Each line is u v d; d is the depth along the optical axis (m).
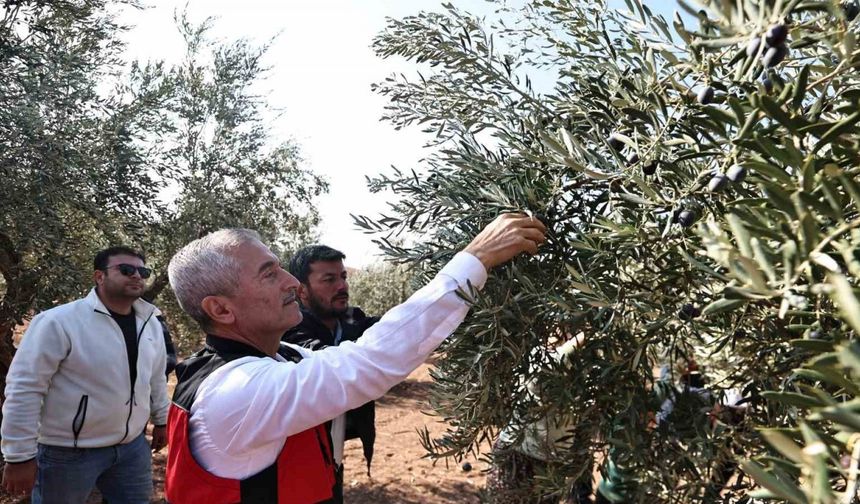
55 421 2.55
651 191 0.91
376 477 4.70
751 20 0.65
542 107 1.23
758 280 0.53
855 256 0.54
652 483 1.15
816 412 0.44
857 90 0.69
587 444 1.23
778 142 0.76
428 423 6.18
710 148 0.90
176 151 5.60
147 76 4.95
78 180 3.96
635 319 1.09
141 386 2.79
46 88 3.92
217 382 1.27
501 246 1.12
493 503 1.36
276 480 1.26
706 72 0.88
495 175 1.18
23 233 3.59
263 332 1.39
